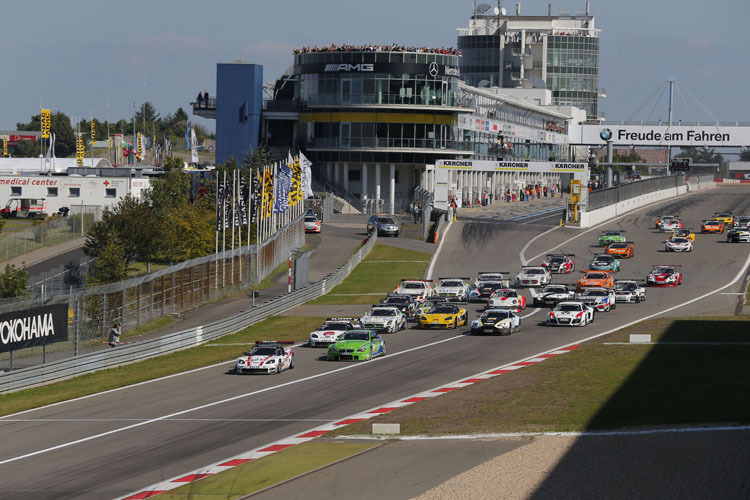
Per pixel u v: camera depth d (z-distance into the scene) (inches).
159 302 5078.7
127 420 2815.0
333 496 1909.4
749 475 1916.8
